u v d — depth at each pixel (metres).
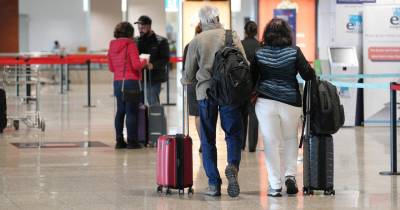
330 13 32.75
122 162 19.61
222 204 14.17
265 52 14.59
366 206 14.05
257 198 14.75
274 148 14.82
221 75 14.05
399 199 14.73
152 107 22.56
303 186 15.35
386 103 29.03
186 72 14.88
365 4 28.66
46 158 20.38
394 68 28.80
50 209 13.81
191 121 30.88
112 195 15.13
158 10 41.72
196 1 31.33
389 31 28.67
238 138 14.61
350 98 28.86
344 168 18.73
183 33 31.55
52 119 31.30
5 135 25.67
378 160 20.11
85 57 38.94
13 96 42.56
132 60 21.53
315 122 14.77
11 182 16.64
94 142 23.89
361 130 27.80
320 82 14.79
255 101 14.78
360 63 29.36
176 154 15.03
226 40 14.64
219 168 18.75
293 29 32.59
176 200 14.59
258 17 32.53
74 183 16.52
